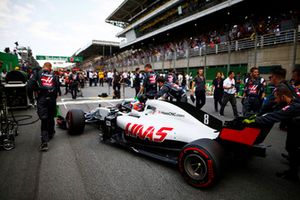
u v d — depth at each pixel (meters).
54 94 3.80
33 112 7.22
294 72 3.71
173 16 27.80
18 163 3.10
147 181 2.60
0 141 3.68
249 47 15.80
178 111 3.10
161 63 27.58
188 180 2.50
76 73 12.32
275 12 13.80
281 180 2.66
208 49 19.86
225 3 14.95
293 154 2.62
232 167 3.02
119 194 2.32
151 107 3.52
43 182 2.56
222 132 2.51
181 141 2.80
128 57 37.88
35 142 4.07
